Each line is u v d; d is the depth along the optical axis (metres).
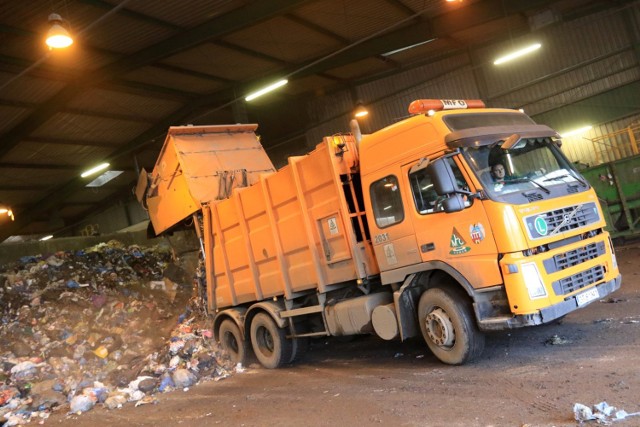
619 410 3.79
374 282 6.77
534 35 22.31
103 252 14.80
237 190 8.12
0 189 24.98
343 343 8.88
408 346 7.51
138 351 9.27
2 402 7.39
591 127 21.66
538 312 4.97
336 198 6.54
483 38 22.67
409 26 17.84
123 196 32.09
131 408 6.89
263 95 22.73
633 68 20.73
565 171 5.98
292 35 16.98
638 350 5.12
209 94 21.39
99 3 12.79
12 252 13.74
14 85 16.28
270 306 7.84
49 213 30.97
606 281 5.65
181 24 14.91
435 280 6.05
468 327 5.52
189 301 11.00
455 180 5.27
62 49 14.74
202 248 9.41
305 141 27.47
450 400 4.77
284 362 7.86
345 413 5.04
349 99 25.91
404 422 4.46
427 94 24.41
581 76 21.67
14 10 12.20
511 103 22.89
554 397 4.32
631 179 12.64
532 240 5.09
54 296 11.70
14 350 9.30
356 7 15.70
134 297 12.09
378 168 6.17
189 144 9.67
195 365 8.28
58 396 7.54
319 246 6.93
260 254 7.89
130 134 23.20
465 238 5.36
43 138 20.84
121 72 16.53
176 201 9.75
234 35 16.08
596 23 21.22
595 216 5.83
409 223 5.88
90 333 10.11
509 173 5.53
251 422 5.36
